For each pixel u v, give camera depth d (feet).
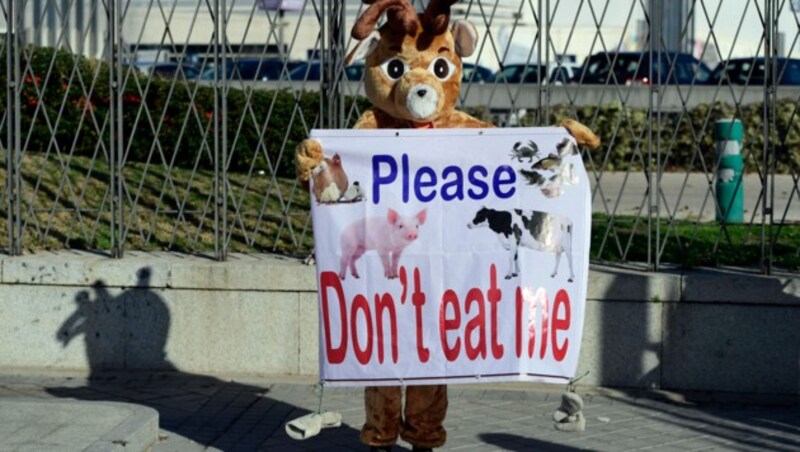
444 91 21.36
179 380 27.91
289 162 38.01
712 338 26.66
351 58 21.45
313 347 27.91
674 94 62.90
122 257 29.07
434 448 22.06
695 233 31.27
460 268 20.95
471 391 27.45
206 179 36.42
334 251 20.98
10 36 29.01
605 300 26.96
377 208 20.94
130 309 28.17
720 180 38.32
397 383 20.98
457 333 20.99
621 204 49.52
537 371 21.01
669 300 26.71
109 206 32.40
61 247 30.53
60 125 38.32
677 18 47.50
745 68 65.51
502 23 57.16
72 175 35.58
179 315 28.04
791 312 26.32
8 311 28.48
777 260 28.37
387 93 21.31
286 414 25.64
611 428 24.66
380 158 20.93
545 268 20.97
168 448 23.16
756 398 26.43
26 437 21.91
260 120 37.88
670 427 24.75
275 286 27.76
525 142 21.02
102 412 23.72
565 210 20.98
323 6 28.86
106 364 28.35
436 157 20.97
